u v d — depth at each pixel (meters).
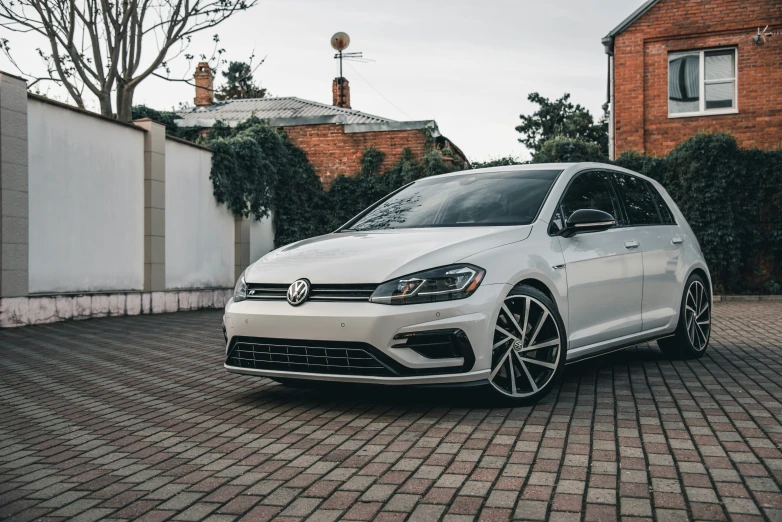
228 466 3.35
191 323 10.89
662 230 6.08
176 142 13.70
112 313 11.61
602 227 4.77
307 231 18.38
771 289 15.59
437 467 3.20
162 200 13.04
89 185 11.30
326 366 4.19
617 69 17.59
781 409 4.22
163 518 2.71
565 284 4.72
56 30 14.88
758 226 15.80
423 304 4.05
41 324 10.16
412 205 5.48
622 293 5.34
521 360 4.38
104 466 3.44
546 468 3.13
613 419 4.03
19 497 3.01
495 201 5.11
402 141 18.31
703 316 6.47
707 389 4.88
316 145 18.83
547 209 4.92
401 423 4.04
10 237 9.59
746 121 16.81
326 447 3.60
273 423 4.18
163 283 13.06
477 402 4.34
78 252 11.07
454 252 4.27
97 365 6.73
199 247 14.51
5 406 4.95
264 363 4.45
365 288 4.17
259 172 16.20
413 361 4.03
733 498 2.72
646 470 3.08
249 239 16.30
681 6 17.08
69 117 10.86
